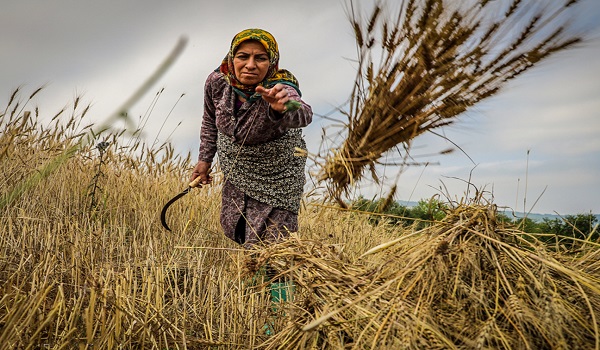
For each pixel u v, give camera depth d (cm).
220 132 328
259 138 308
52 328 221
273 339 227
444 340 166
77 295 259
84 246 321
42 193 428
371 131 260
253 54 295
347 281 219
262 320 261
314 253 241
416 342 176
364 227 486
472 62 233
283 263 248
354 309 198
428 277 192
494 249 203
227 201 335
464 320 178
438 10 234
